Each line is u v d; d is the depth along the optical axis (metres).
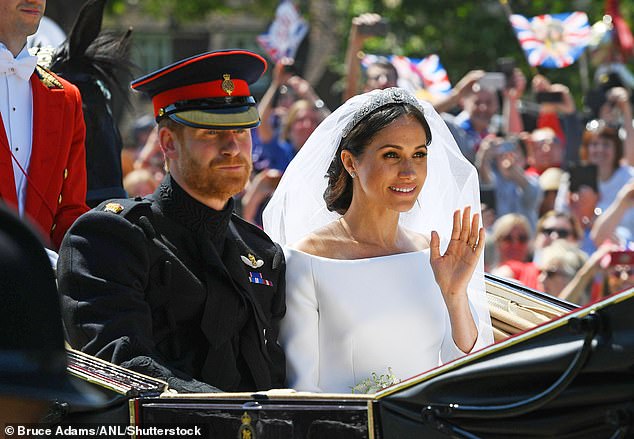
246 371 13.38
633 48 35.97
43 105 15.95
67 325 12.56
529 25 34.75
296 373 14.26
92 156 17.73
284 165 29.52
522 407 9.53
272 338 14.02
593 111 32.69
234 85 13.41
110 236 12.84
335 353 14.54
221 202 13.37
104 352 12.10
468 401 9.84
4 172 15.47
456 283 14.20
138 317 12.51
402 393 10.12
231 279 13.29
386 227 15.02
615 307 9.23
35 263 6.65
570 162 31.23
